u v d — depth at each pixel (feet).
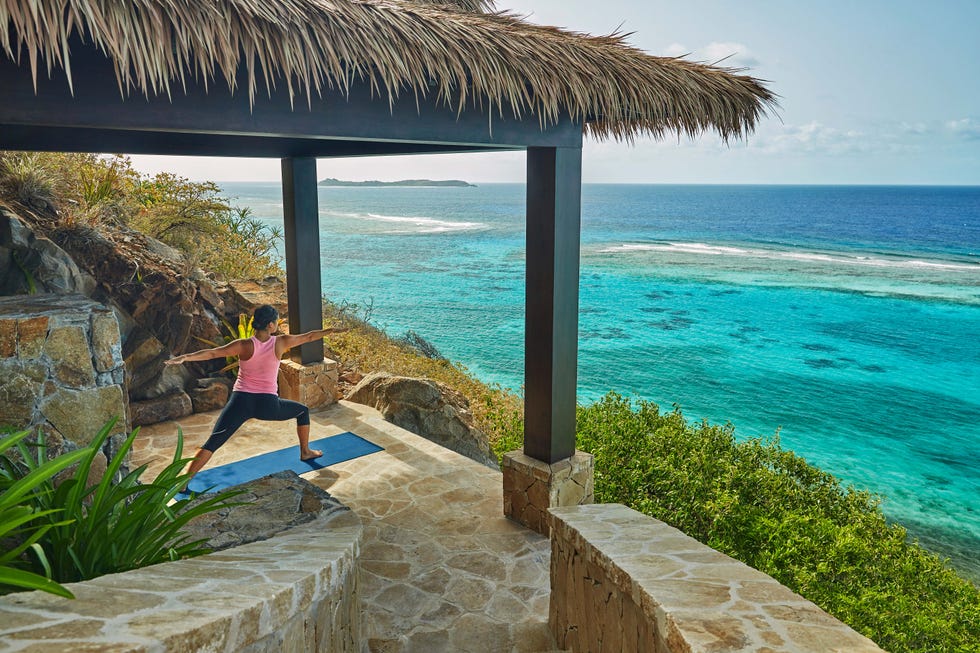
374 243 245.45
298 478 11.68
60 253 21.81
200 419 23.88
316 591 6.79
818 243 246.06
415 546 15.30
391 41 9.70
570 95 12.50
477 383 44.96
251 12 8.00
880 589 24.29
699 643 5.32
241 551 7.74
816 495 29.84
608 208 436.35
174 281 25.11
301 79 9.80
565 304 15.23
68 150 16.80
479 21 12.31
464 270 181.98
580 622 9.68
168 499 8.05
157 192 34.73
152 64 7.29
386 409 25.20
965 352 101.19
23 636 4.23
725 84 14.84
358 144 19.77
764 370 90.17
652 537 9.02
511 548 15.20
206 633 4.74
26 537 7.32
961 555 45.47
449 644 11.52
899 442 66.18
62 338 9.86
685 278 167.63
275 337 17.66
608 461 28.76
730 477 28.60
